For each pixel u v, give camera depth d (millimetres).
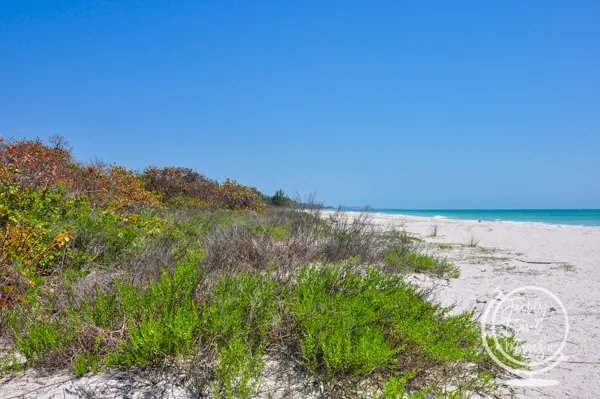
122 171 11195
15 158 7047
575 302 5777
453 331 3654
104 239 5965
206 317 3289
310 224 7977
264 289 3801
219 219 10242
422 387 3059
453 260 9852
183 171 15680
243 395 2641
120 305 3604
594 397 3062
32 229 4906
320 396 2857
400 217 34188
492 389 3141
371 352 2857
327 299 3801
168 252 5449
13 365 3023
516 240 15031
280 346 3393
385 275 4758
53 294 4125
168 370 3010
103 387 2828
